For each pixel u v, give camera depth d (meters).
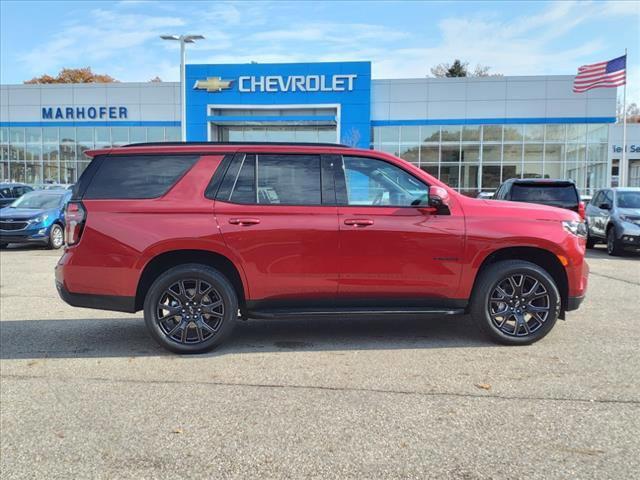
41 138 33.25
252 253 4.98
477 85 29.86
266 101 30.09
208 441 3.38
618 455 3.17
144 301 5.09
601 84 25.38
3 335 5.88
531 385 4.28
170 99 32.00
